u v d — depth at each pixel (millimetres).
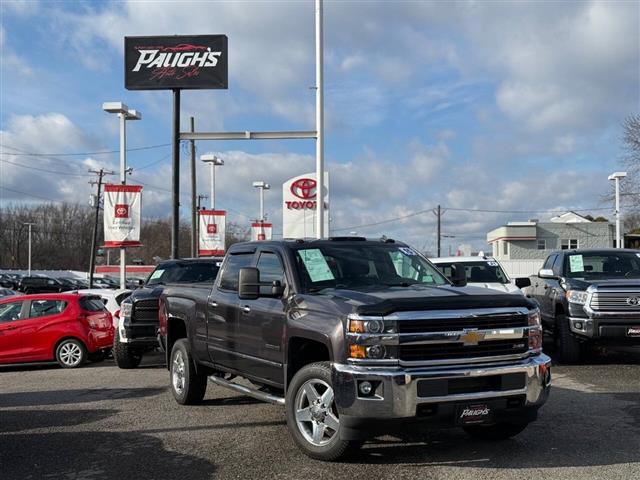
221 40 21953
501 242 59906
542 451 5906
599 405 7848
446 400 5102
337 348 5293
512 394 5316
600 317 10555
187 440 6531
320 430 5629
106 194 23281
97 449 6254
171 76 21859
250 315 6727
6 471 5586
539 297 13008
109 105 24906
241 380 9805
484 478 5133
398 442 6262
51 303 13375
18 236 104875
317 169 18906
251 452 6043
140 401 8750
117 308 15719
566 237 58219
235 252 7617
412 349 5176
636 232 59531
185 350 8320
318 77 18734
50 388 10180
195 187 37125
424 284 6500
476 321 5332
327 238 7105
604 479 5094
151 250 102000
